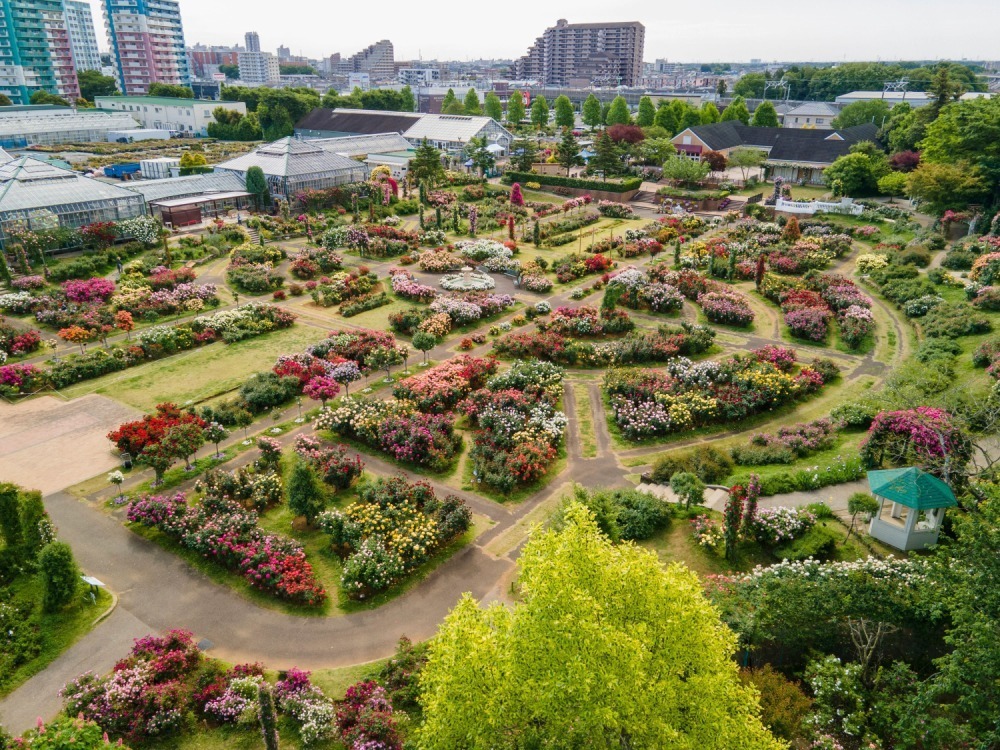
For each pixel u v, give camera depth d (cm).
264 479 3600
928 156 8706
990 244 6794
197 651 2625
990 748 1955
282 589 2920
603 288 6888
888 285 6500
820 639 2483
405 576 3086
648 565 1880
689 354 5331
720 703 1772
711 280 7044
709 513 3341
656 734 1694
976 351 4709
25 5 19275
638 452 4091
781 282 6638
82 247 7481
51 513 3503
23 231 7000
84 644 2709
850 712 2309
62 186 7638
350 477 3659
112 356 5150
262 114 16562
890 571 2695
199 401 4638
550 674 1683
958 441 3344
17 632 2722
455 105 18025
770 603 2478
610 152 10806
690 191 10775
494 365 4941
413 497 3462
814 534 3055
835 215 9100
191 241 7900
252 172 9438
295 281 7088
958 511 2903
